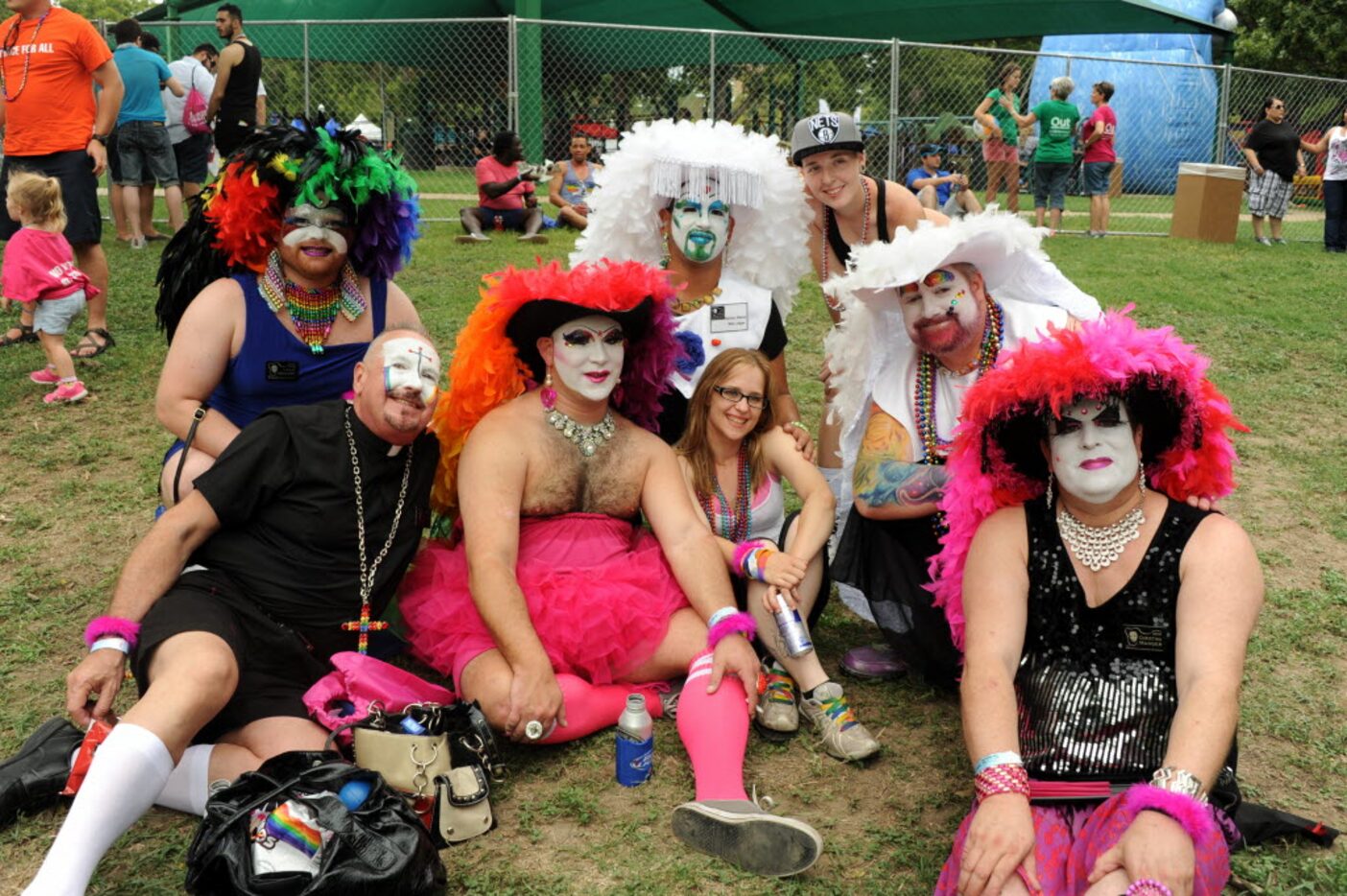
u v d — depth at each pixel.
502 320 3.86
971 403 3.08
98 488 5.73
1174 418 3.06
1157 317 9.66
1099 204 14.60
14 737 3.65
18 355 7.71
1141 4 19.53
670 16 25.00
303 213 3.93
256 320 4.05
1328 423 7.27
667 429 4.57
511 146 12.22
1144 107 19.53
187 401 3.99
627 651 3.79
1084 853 2.76
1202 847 2.55
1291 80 16.75
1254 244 14.56
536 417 3.86
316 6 21.72
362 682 3.42
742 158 4.54
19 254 6.69
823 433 4.66
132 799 2.83
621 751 3.49
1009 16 21.53
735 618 3.57
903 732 3.89
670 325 4.01
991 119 14.62
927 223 3.87
